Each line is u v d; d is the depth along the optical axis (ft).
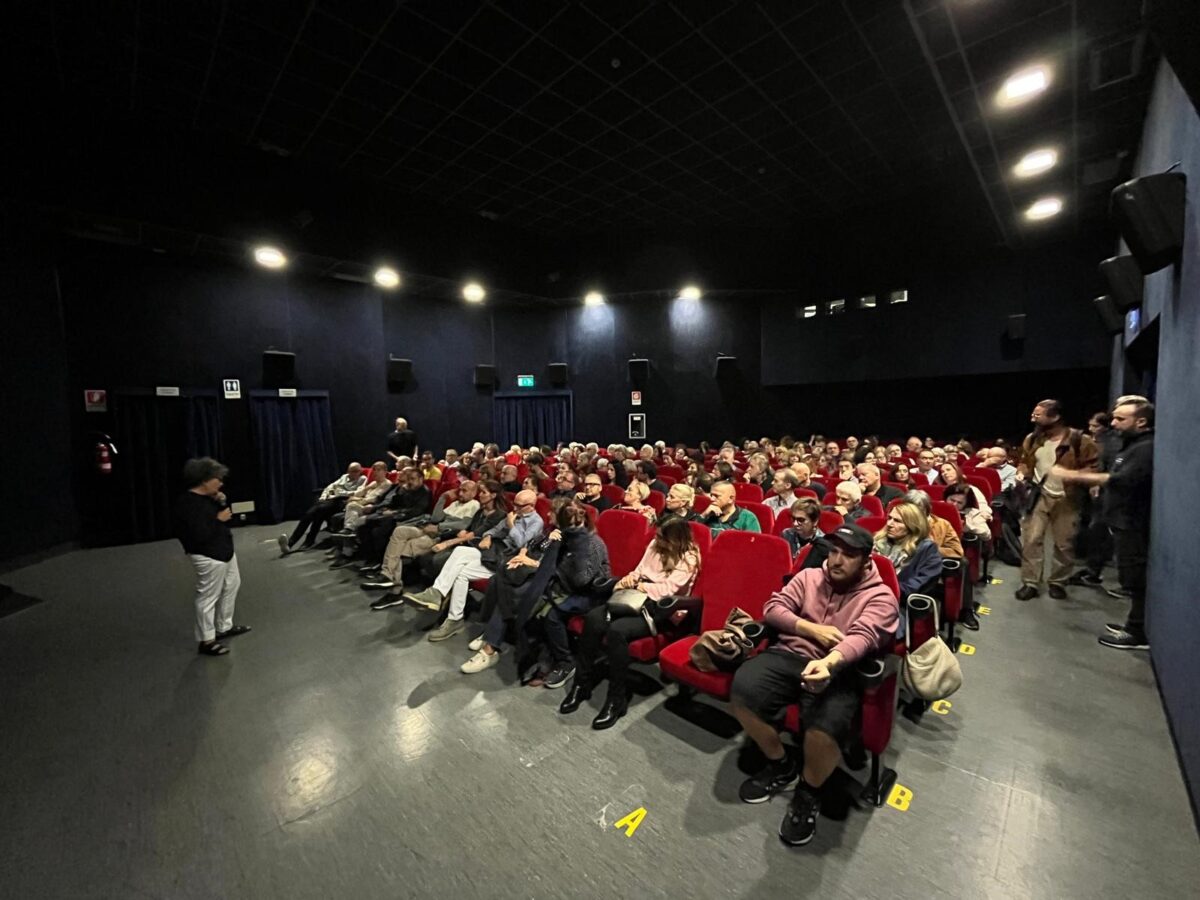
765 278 33.17
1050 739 7.57
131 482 22.21
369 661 10.79
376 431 30.66
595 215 28.91
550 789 6.86
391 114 18.45
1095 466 12.35
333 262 24.43
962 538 11.94
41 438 19.40
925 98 17.93
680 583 9.00
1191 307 7.50
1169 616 7.89
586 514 10.31
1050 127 15.65
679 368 36.96
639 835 6.05
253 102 17.51
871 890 5.24
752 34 14.75
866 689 6.07
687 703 8.93
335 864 5.74
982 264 28.99
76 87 16.42
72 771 7.38
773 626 7.13
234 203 20.35
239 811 6.56
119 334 22.25
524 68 16.12
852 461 21.49
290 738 8.10
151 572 17.83
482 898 5.28
